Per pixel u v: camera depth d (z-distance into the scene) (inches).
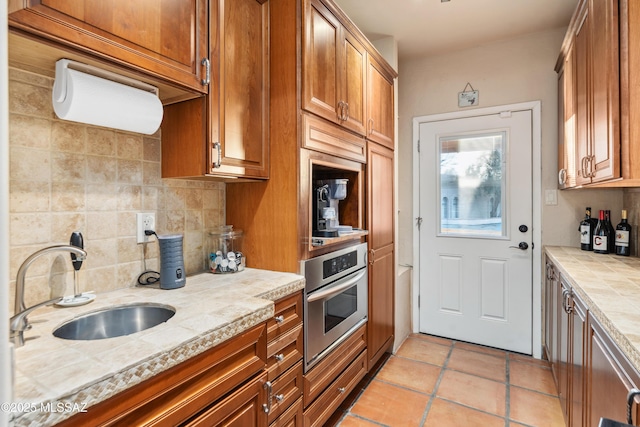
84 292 48.9
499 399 83.3
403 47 116.6
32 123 43.3
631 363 33.4
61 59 39.0
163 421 33.0
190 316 41.6
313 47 65.2
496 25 102.5
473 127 116.9
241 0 58.3
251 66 60.4
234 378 41.6
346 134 78.4
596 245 91.3
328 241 67.2
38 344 33.9
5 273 17.0
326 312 69.6
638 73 49.3
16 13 31.1
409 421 75.2
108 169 52.0
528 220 109.2
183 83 47.5
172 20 45.8
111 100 41.9
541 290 107.1
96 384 27.3
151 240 58.1
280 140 63.9
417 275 126.0
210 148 52.4
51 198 45.3
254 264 67.6
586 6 67.5
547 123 107.0
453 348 113.0
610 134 53.3
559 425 72.9
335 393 72.4
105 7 37.9
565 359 69.2
